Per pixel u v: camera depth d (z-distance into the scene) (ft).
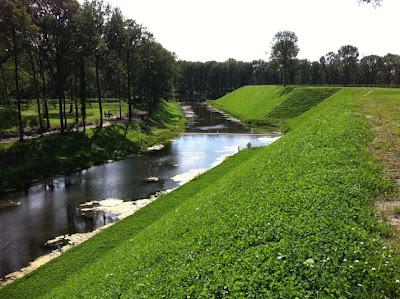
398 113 111.04
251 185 72.64
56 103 335.26
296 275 35.42
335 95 260.01
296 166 71.82
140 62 311.47
